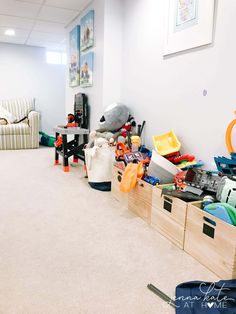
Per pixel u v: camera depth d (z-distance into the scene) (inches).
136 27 112.5
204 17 76.2
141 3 108.0
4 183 113.6
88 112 146.8
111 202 94.4
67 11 148.3
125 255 61.4
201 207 62.3
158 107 100.6
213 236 54.6
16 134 199.9
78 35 155.4
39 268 55.8
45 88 246.4
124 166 92.1
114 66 126.3
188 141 86.4
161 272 55.5
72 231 72.2
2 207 87.4
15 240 66.7
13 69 232.8
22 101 227.9
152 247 65.0
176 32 88.0
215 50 74.0
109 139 111.6
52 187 109.7
